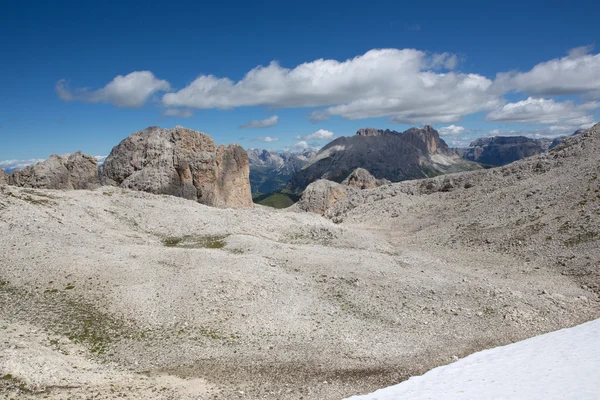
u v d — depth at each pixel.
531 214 69.06
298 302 39.28
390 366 29.61
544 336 33.94
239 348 31.53
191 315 35.25
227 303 37.44
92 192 73.00
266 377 27.56
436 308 39.56
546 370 25.36
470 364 28.72
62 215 57.22
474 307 40.06
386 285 44.12
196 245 57.78
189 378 26.83
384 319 37.38
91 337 31.12
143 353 30.03
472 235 70.00
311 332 34.38
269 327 34.66
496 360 28.83
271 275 44.00
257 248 55.03
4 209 51.88
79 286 37.62
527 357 28.56
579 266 51.31
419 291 42.94
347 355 31.16
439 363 30.12
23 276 38.16
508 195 80.38
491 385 23.97
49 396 21.14
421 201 99.25
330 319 36.75
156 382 25.64
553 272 51.94
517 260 57.69
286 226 75.44
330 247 60.75
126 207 69.69
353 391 25.88
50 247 44.06
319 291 42.22
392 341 33.59
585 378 23.02
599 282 46.59
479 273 53.72
